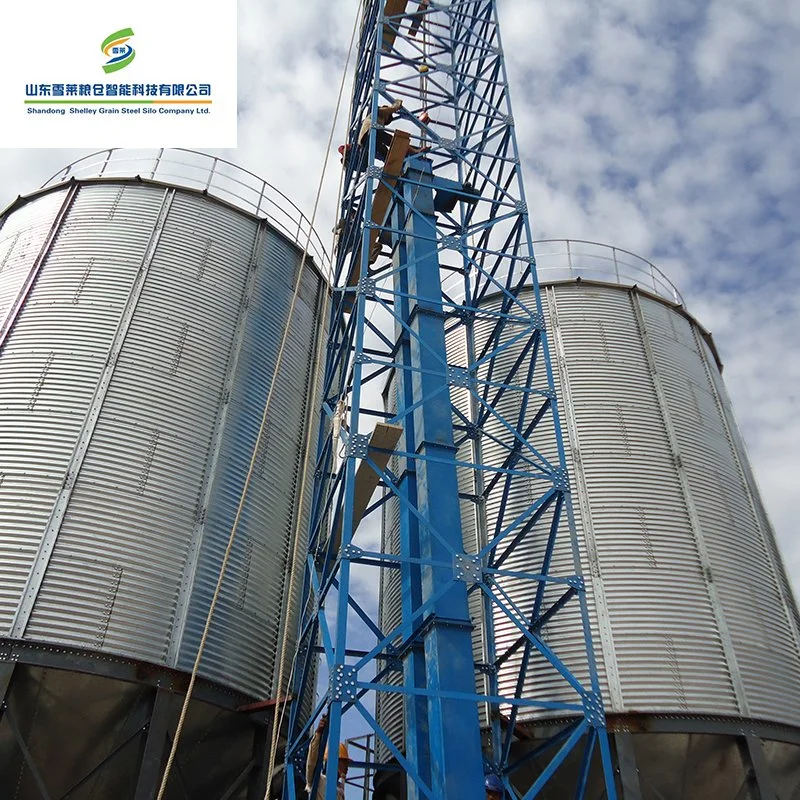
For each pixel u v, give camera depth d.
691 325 30.92
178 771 18.34
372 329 21.88
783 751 20.72
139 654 18.00
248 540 21.98
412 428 20.11
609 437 24.81
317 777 16.44
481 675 21.22
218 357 24.06
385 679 24.44
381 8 26.70
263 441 23.97
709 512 24.16
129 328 22.89
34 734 16.98
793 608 24.86
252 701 20.09
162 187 27.12
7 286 24.14
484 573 17.70
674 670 20.47
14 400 20.73
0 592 17.44
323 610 16.97
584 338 27.33
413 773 13.58
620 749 19.12
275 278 27.77
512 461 21.45
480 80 28.52
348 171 29.16
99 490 19.64
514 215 24.41
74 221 25.72
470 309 22.00
